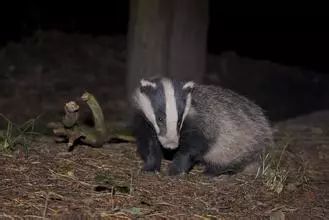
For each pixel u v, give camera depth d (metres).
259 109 3.44
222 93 3.32
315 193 3.06
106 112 4.76
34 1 6.90
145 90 3.12
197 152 3.18
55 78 5.64
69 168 3.05
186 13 4.25
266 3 7.96
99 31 7.09
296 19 7.96
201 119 3.16
